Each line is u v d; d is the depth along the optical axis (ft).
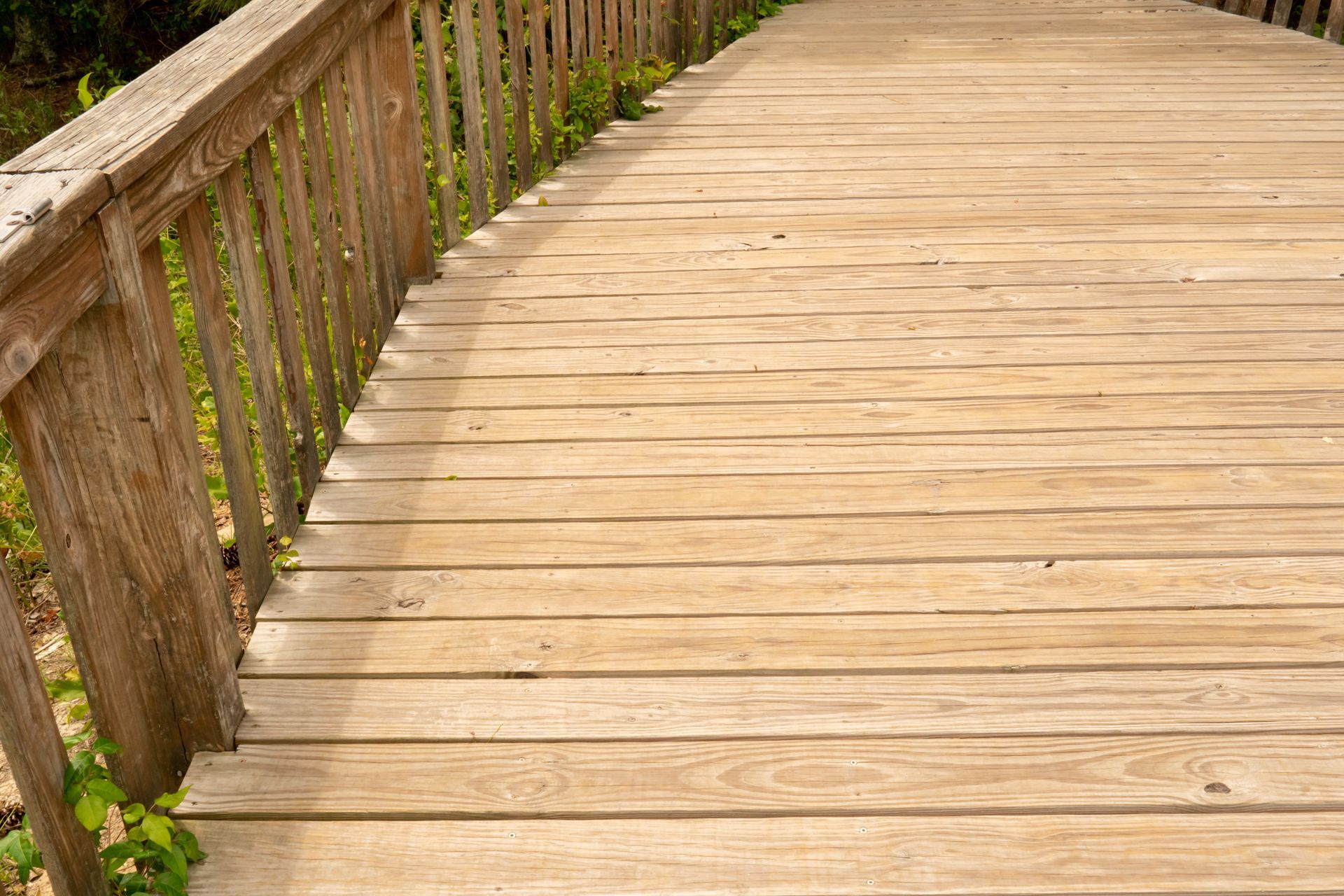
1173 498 8.39
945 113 17.40
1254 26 23.59
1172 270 11.90
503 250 12.75
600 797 6.05
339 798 6.08
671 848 5.75
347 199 9.60
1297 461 8.80
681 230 13.12
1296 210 13.35
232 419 7.06
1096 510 8.27
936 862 5.63
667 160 15.51
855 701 6.61
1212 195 13.83
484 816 5.97
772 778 6.13
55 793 4.84
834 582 7.61
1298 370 10.05
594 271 12.16
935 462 8.86
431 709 6.64
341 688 6.81
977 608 7.33
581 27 15.88
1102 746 6.27
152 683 6.04
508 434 9.37
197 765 6.30
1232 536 7.98
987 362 10.24
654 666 6.92
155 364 5.45
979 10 25.96
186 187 6.14
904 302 11.32
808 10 26.35
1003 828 5.81
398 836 5.87
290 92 7.99
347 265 9.79
